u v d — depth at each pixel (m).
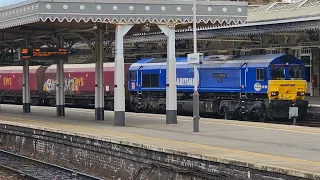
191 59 18.58
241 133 17.58
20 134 21.45
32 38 28.91
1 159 20.20
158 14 21.47
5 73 49.16
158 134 17.23
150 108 34.53
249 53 38.06
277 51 36.72
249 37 35.84
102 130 18.55
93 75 39.75
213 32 34.31
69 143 17.77
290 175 9.49
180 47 42.34
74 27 25.19
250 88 28.11
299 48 33.56
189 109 31.59
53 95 43.38
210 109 30.41
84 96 40.78
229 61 29.59
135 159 14.32
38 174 16.47
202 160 11.80
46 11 19.95
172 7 21.64
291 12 35.25
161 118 25.50
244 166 10.57
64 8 20.19
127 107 37.59
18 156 20.20
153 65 34.47
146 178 13.84
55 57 26.05
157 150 13.34
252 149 13.12
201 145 13.96
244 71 28.41
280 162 10.62
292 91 27.44
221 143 14.55
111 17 20.88
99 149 16.06
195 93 18.36
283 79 27.27
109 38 26.89
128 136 16.33
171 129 19.23
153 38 37.53
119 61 21.14
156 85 34.09
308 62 39.44
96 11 20.64
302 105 27.30
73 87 41.75
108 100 37.94
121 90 21.06
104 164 15.82
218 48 39.91
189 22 21.89
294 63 27.70
